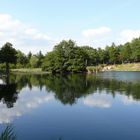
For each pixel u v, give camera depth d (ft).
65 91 172.24
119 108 112.47
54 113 104.37
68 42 441.27
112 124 87.04
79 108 114.01
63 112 106.32
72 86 203.51
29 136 74.69
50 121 91.71
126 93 156.76
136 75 332.60
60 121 91.81
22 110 109.91
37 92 167.43
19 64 559.38
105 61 601.21
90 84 216.74
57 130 80.64
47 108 114.52
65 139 72.08
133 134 75.92
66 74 387.75
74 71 428.97
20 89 184.96
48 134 76.74
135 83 217.97
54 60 442.09
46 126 85.25
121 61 588.09
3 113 104.12
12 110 109.91
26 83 231.91
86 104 123.13
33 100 135.13
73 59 433.07
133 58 537.65
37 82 242.17
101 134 76.28
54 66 435.94
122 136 74.18
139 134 75.92
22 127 83.92
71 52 436.35
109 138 72.69
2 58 401.90
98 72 430.20
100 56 568.00
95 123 88.53
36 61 554.87
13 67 545.44
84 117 97.09
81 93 160.76
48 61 453.17
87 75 349.61
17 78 296.30
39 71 476.95
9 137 30.55
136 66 507.30
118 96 145.07
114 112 104.88
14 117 97.60
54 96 149.28
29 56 601.21
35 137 73.87
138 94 151.53
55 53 442.09
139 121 90.17
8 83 231.50
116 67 515.09
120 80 251.19
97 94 154.61
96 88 186.29
